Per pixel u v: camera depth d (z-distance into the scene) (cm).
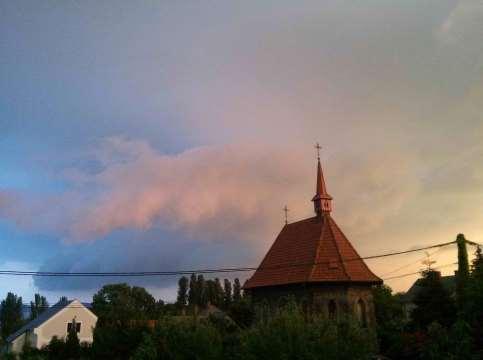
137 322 3991
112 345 3834
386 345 3909
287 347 2253
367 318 4269
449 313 4306
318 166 5084
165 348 3023
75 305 7681
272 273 4891
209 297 11488
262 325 2508
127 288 9625
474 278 3419
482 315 2883
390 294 6384
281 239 5281
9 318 12475
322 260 4422
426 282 4519
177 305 10662
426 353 3000
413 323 4394
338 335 2362
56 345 4981
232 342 3300
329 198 4969
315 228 4838
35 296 12744
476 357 2555
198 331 3050
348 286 4256
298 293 4412
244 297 6028
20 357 5072
